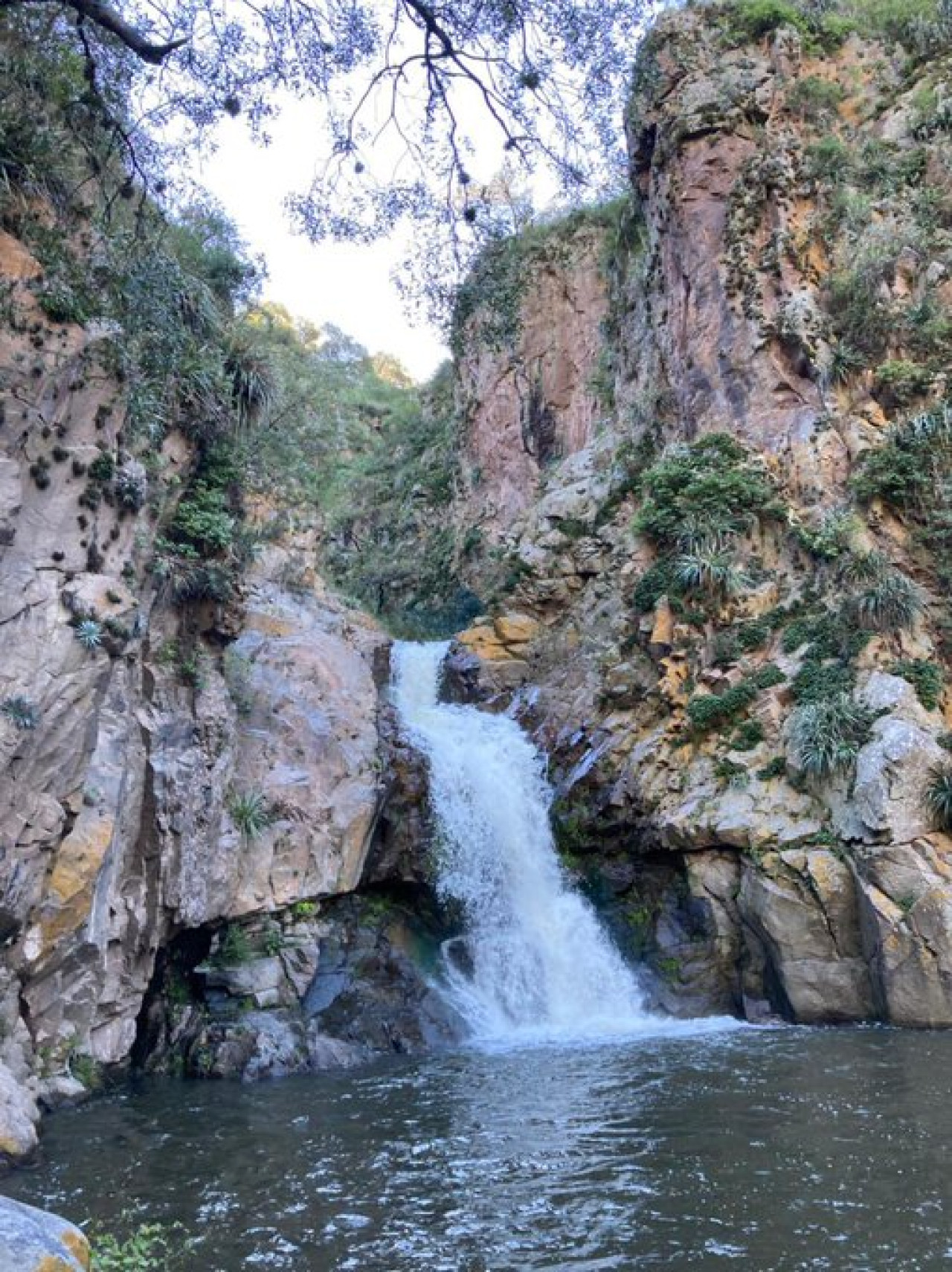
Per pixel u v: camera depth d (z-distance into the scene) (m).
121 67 14.73
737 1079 14.26
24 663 13.52
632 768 25.52
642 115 35.12
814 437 27.56
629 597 29.42
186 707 18.53
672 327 33.19
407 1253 8.21
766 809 22.44
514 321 14.91
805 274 29.66
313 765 21.22
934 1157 10.06
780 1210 8.83
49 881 14.08
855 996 19.92
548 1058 16.95
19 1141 10.97
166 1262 8.12
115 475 15.37
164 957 17.92
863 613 23.98
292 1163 10.85
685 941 22.80
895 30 33.38
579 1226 8.66
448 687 33.78
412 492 52.28
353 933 20.73
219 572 19.12
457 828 23.89
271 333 25.42
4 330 14.23
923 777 20.59
